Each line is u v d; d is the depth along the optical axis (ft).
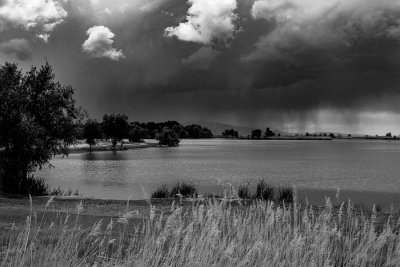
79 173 203.51
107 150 492.54
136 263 24.43
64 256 25.31
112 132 522.88
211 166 256.93
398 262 25.52
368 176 193.47
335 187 145.38
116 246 31.17
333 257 27.35
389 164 288.10
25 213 55.62
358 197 119.55
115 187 143.33
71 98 118.93
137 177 183.42
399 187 147.02
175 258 24.49
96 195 118.93
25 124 106.01
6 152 108.47
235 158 355.77
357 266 26.27
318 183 160.86
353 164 286.46
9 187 107.24
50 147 116.88
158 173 204.33
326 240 25.76
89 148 476.13
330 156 413.59
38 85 115.65
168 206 71.61
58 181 164.55
